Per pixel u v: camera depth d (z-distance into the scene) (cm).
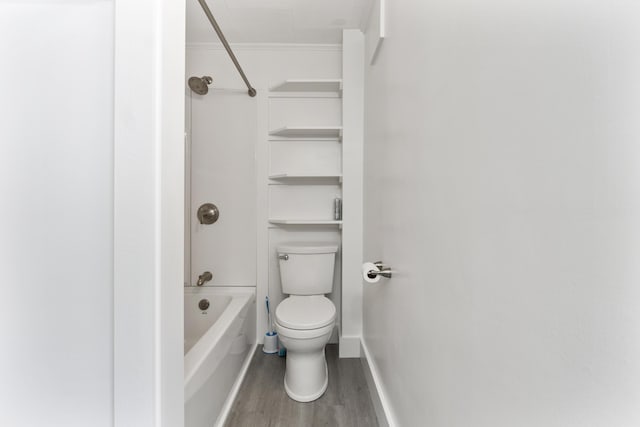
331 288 207
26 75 61
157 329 61
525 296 44
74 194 62
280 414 144
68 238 62
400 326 109
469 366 60
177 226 69
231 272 218
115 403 61
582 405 34
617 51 30
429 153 82
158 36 60
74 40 61
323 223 210
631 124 29
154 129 60
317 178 218
